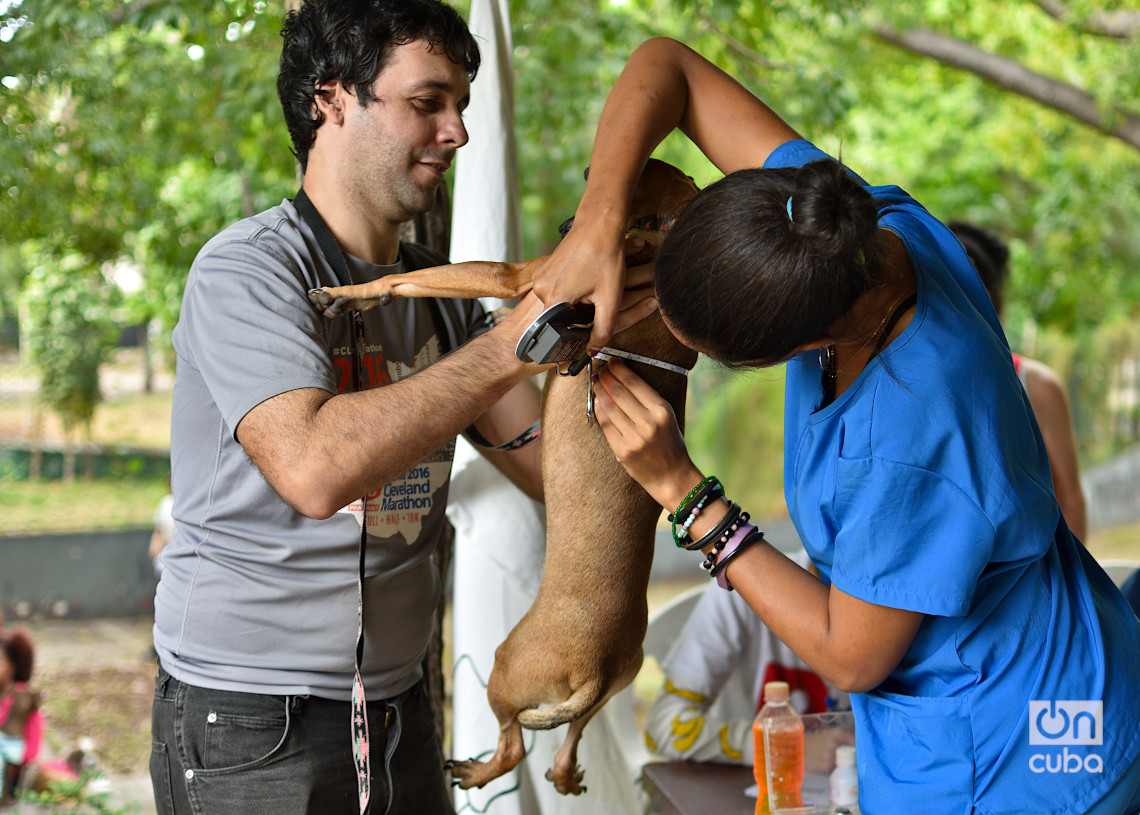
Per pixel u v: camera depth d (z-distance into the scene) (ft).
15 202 16.89
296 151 6.21
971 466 4.35
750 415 40.81
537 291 4.70
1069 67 24.94
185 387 5.68
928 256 4.82
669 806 8.09
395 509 6.07
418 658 6.49
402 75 5.51
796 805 7.09
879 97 27.58
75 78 16.34
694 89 5.52
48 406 32.14
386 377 6.13
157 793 5.86
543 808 8.18
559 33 17.71
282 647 5.63
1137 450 39.88
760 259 3.92
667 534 29.48
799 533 5.12
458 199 8.04
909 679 4.91
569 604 5.43
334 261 5.79
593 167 4.93
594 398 5.13
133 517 30.76
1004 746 4.73
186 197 21.93
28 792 14.96
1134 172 28.55
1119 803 4.82
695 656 9.00
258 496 5.52
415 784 6.45
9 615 26.86
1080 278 29.73
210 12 14.80
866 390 4.47
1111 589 5.34
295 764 5.61
